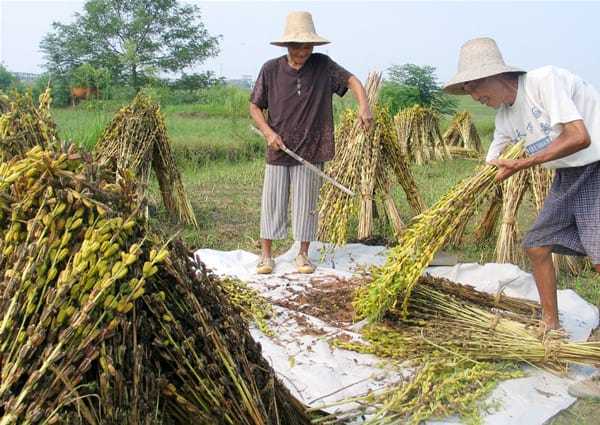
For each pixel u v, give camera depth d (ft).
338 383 12.19
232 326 8.39
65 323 6.93
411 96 71.46
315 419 9.99
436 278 15.03
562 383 12.42
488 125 79.66
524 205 30.17
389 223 25.12
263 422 8.09
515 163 12.51
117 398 7.16
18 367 6.55
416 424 10.50
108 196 7.66
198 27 148.56
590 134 11.94
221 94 107.34
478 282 18.07
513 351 12.70
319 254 20.99
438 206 13.97
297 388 11.90
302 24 17.62
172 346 7.96
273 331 14.42
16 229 7.32
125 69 131.13
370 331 13.70
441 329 13.53
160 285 8.05
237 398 8.11
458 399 11.10
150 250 7.78
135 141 23.48
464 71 12.41
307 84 18.13
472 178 13.71
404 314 14.11
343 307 16.01
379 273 14.97
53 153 7.68
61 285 6.89
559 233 12.96
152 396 7.55
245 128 61.41
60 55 141.79
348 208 19.99
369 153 21.04
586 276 19.58
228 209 28.66
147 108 24.23
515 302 14.88
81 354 6.89
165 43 147.02
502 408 11.39
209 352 8.07
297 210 18.78
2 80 105.29
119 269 7.12
